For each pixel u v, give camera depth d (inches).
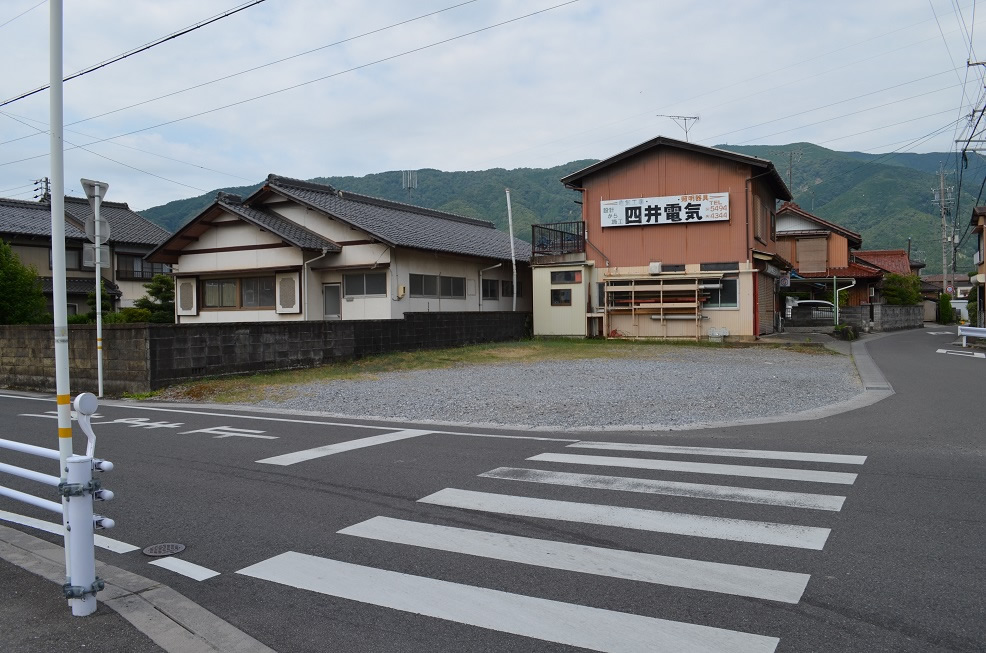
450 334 842.8
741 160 904.3
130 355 515.5
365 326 703.7
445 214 1216.8
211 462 276.8
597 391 462.3
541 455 278.7
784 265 1099.3
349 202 996.6
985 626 126.6
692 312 928.3
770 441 301.9
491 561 164.4
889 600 137.9
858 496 210.2
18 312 828.6
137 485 241.8
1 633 132.0
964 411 370.0
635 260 973.8
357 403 435.2
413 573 158.2
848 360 690.8
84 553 139.3
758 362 667.4
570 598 142.9
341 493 226.2
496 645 124.3
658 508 202.2
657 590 145.6
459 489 227.5
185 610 141.3
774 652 119.0
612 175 984.3
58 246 145.5
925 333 1325.0
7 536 193.3
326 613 139.1
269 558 169.9
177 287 956.6
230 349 565.6
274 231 829.2
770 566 156.8
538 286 1022.4
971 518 187.5
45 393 574.6
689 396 434.3
